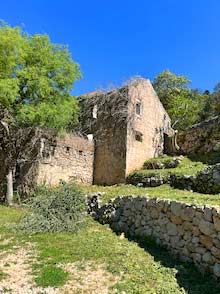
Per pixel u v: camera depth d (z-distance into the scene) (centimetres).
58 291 562
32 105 1448
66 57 1589
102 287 580
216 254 610
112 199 1116
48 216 1016
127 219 988
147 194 1026
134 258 716
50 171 1702
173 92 3475
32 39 1533
